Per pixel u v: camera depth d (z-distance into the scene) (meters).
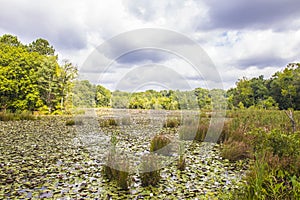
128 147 5.84
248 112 11.09
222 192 2.98
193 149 5.25
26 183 3.26
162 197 2.91
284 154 3.48
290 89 23.59
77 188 3.14
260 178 2.31
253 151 4.32
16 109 16.86
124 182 3.16
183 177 3.60
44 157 4.77
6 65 17.36
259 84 30.80
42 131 8.49
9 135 7.36
